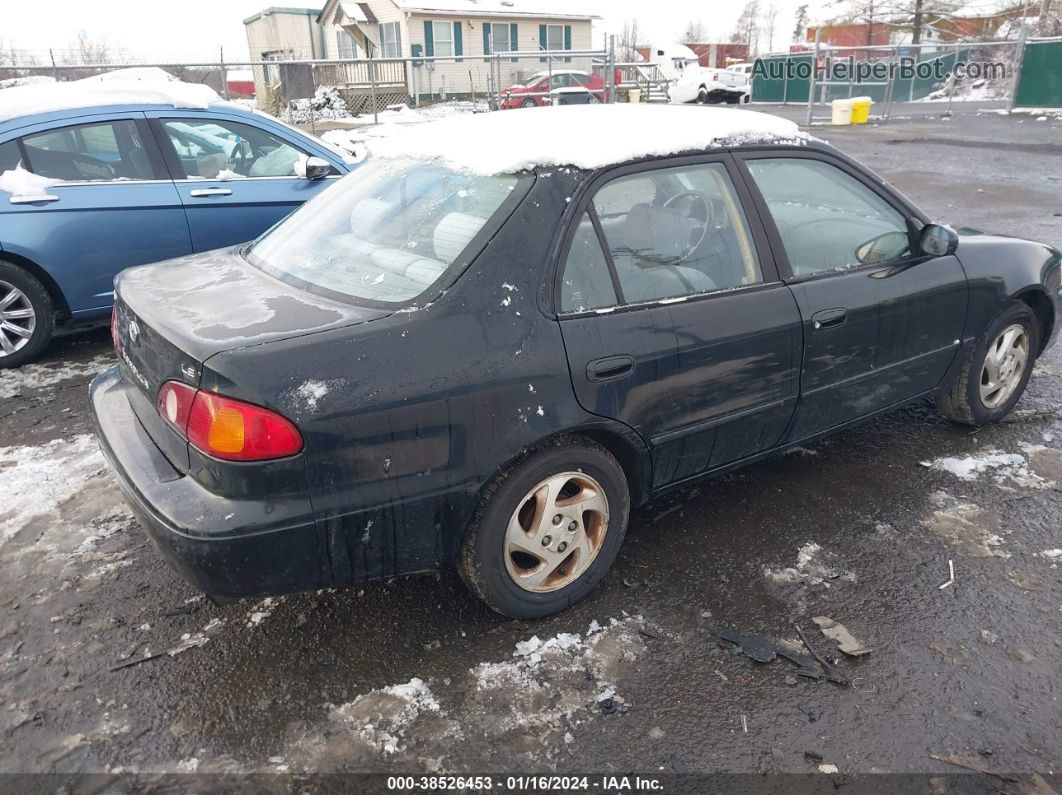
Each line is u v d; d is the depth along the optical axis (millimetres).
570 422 2564
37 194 5035
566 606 2836
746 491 3648
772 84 28797
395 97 21188
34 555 3180
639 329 2703
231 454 2156
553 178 2668
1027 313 4059
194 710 2416
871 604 2865
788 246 3188
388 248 2754
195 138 5676
